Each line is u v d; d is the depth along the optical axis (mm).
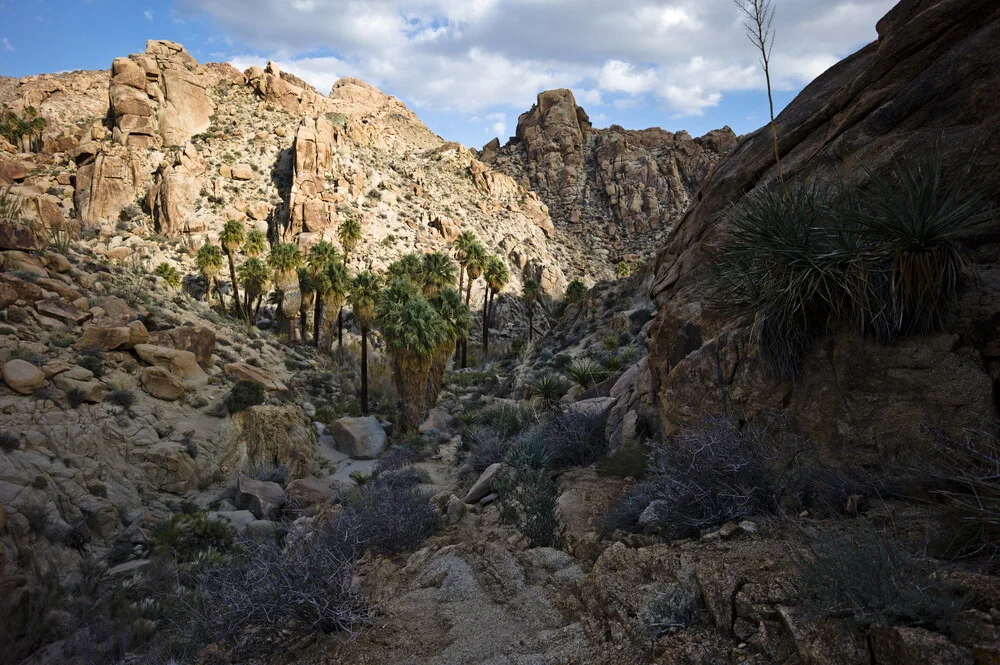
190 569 14523
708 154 170625
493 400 37500
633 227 154625
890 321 4785
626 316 43031
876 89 6746
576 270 130500
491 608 5152
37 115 102438
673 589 4051
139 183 83750
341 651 4809
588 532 6527
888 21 8039
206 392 29141
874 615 2797
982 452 3926
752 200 6074
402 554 7461
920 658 2520
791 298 5227
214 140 98812
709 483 5094
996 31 5488
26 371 21500
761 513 4805
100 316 28984
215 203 85812
